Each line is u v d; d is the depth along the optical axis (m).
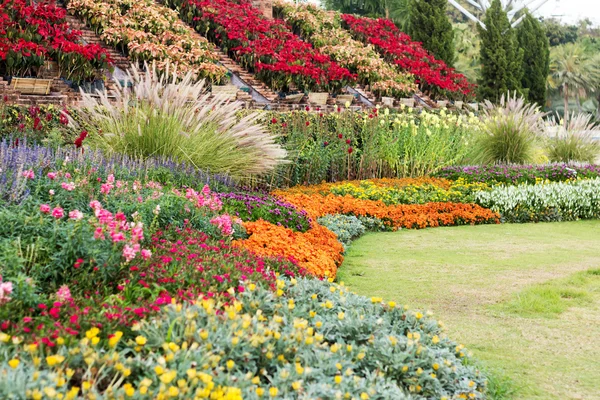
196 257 4.17
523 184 10.80
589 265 6.68
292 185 10.25
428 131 11.99
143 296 3.57
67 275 3.59
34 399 2.14
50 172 5.08
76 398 2.28
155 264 3.92
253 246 5.45
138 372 2.67
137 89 7.41
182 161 7.22
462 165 12.98
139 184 5.56
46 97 10.33
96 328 2.72
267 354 2.90
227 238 5.46
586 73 44.91
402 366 3.17
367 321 3.53
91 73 11.88
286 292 3.88
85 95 7.38
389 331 3.66
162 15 16.06
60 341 2.59
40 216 4.07
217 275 3.87
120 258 3.75
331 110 15.54
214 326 2.96
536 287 5.54
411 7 25.78
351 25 24.16
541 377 3.77
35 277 3.48
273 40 17.12
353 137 11.55
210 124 7.72
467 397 3.24
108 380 2.59
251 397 2.53
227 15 18.05
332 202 8.91
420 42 24.23
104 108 7.70
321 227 7.21
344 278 5.89
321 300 3.95
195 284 3.75
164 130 7.29
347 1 31.55
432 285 5.70
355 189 9.89
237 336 2.93
